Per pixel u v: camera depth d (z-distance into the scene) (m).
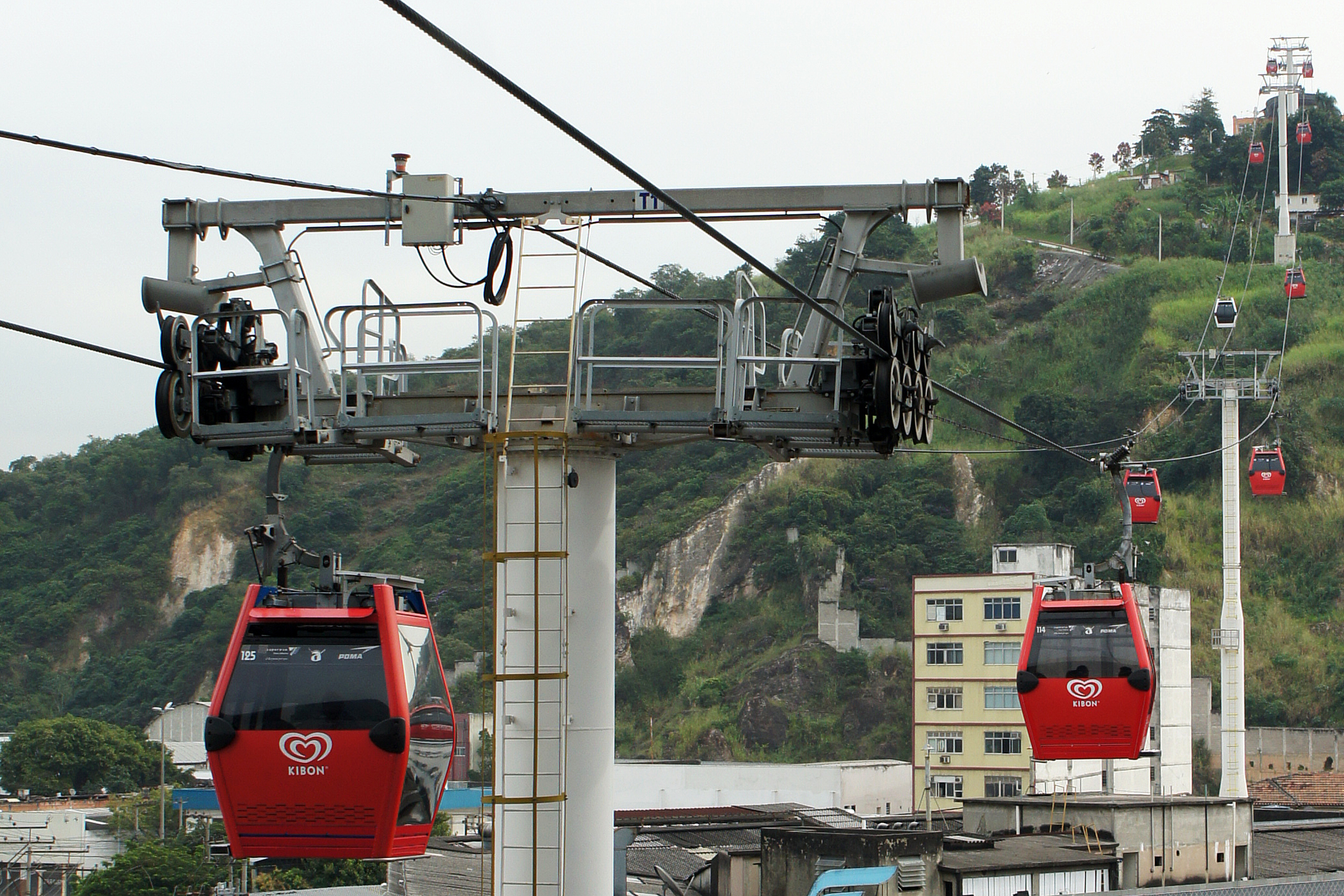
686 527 139.38
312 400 18.14
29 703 152.88
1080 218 190.12
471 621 137.62
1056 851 39.16
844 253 18.52
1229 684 62.78
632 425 18.27
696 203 18.73
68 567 173.00
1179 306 155.62
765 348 19.20
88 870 66.00
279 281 18.80
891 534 132.50
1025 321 170.00
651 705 127.38
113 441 198.00
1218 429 135.50
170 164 13.84
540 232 18.78
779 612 129.62
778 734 116.12
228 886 55.28
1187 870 43.28
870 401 17.66
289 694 14.69
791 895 34.66
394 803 14.69
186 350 17.94
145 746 108.88
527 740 18.58
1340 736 104.25
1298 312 151.00
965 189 18.22
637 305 18.25
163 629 161.88
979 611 88.56
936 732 88.62
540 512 18.62
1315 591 124.88
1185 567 128.75
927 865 34.41
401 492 167.75
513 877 18.50
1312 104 186.38
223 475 172.50
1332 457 134.00
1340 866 45.88
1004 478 139.75
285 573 16.83
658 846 42.56
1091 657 25.39
